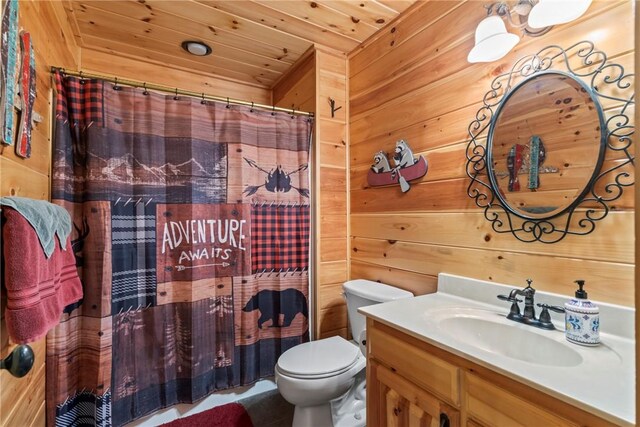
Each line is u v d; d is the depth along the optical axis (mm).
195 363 1674
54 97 1394
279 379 1454
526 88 1150
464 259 1371
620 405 611
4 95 813
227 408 1771
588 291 985
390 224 1782
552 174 1072
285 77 2482
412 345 1032
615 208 930
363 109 2006
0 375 765
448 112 1455
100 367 1418
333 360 1503
